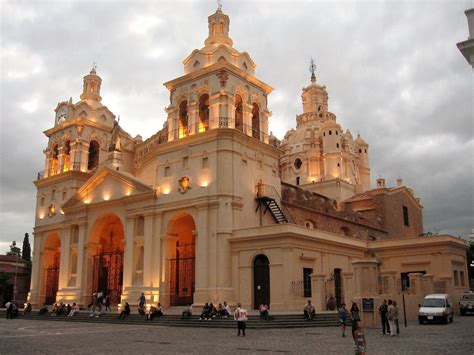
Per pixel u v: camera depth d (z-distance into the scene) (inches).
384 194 2246.6
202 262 1395.2
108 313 1462.8
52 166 2101.4
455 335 854.5
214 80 1550.2
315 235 1437.0
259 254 1350.9
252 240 1363.2
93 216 1777.8
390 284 1213.7
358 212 2290.8
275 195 1595.7
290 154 3297.2
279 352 661.3
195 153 1507.1
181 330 1054.4
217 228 1397.6
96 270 1776.6
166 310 1423.5
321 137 3260.3
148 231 1551.4
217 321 1138.7
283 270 1295.5
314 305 1250.0
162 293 1467.8
